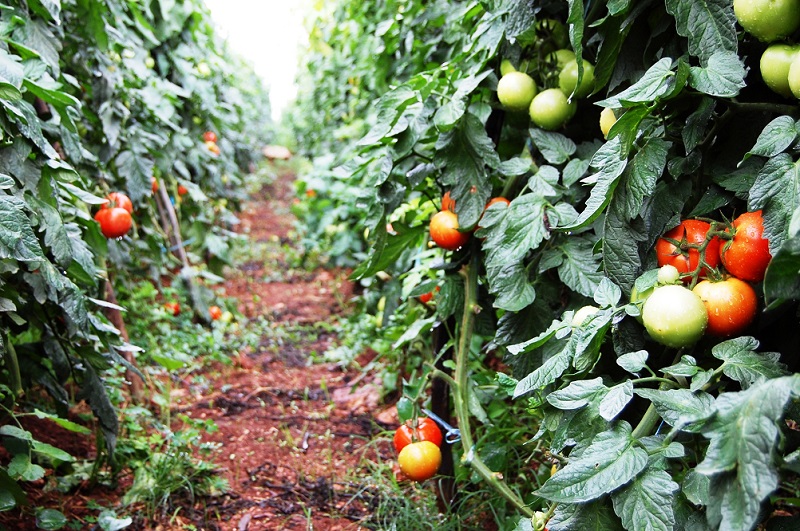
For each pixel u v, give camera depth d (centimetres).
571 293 157
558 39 161
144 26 315
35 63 165
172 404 282
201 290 382
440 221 165
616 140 111
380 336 306
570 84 149
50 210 159
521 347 122
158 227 354
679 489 92
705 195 116
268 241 643
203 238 418
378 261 182
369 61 410
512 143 186
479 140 157
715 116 113
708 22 106
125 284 336
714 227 102
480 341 239
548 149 152
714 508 80
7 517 175
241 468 231
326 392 292
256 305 446
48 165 158
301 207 640
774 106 105
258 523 198
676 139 118
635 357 106
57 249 158
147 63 371
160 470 206
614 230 113
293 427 265
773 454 76
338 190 459
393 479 207
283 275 525
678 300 96
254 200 850
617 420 106
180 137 373
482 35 168
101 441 194
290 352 360
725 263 102
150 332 336
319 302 456
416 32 277
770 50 96
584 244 143
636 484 94
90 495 199
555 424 120
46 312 178
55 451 163
